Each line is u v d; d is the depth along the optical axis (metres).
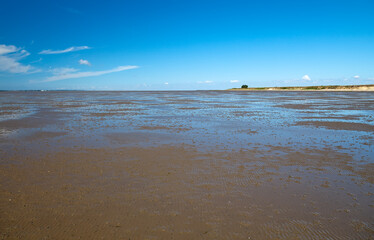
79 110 27.23
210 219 5.07
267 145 11.18
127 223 4.90
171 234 4.58
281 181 7.03
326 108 29.00
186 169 7.95
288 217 5.16
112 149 10.33
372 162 8.77
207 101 44.94
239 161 8.82
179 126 16.42
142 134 13.59
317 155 9.60
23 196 5.97
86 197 5.94
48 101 44.44
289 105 34.09
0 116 21.20
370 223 4.96
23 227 4.75
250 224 4.91
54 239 4.42
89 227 4.77
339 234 4.62
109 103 39.41
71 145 10.98
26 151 9.94
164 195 6.09
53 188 6.42
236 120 19.38
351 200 5.91
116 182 6.85
